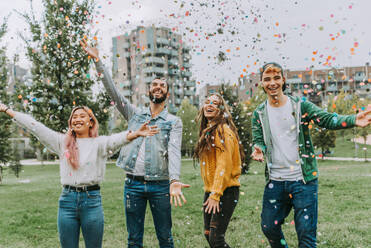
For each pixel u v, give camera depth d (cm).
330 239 402
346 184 877
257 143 305
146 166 311
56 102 944
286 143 289
